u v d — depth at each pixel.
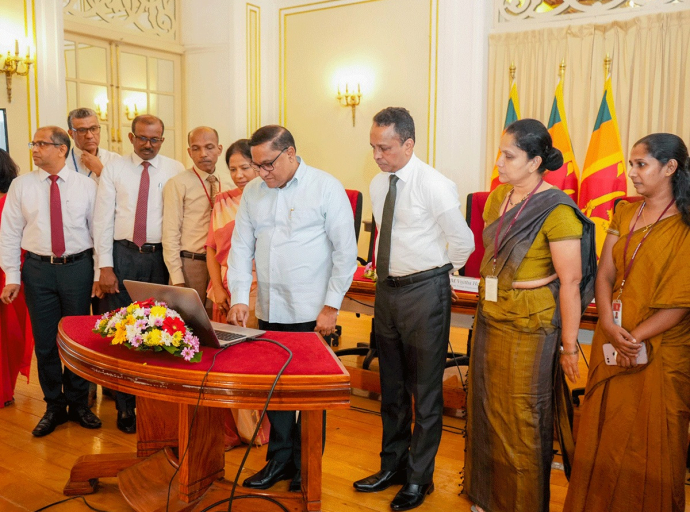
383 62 6.33
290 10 6.86
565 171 5.27
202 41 6.75
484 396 2.19
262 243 2.36
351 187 6.71
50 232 3.02
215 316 2.85
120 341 1.83
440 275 2.30
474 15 5.79
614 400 2.00
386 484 2.52
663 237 1.94
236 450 2.86
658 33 5.14
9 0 4.98
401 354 2.45
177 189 3.04
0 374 3.32
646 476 1.95
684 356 1.94
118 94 6.32
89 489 2.43
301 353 1.89
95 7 6.00
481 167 6.00
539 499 2.11
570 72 5.51
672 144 1.93
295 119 6.98
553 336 2.05
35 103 5.20
